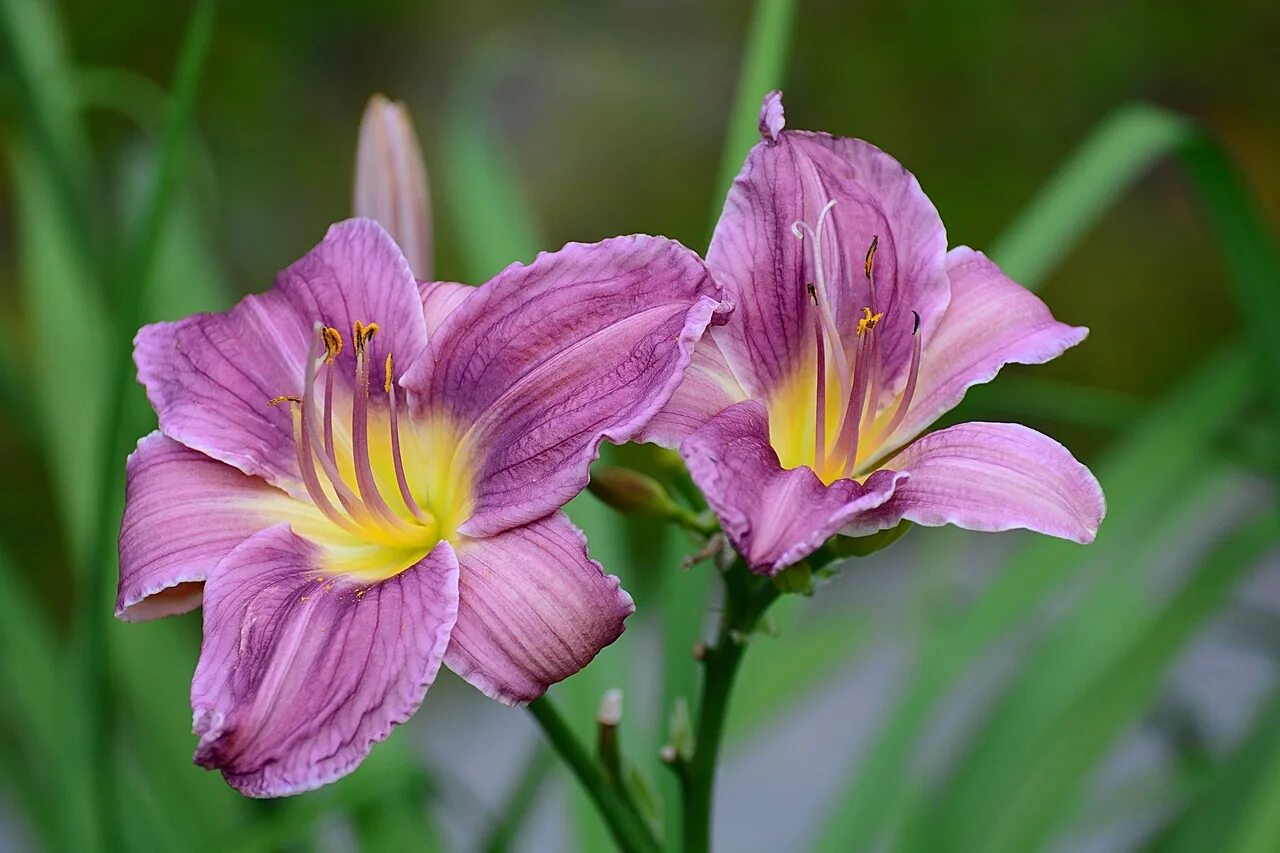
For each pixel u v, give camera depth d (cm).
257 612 88
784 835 164
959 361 91
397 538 91
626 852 93
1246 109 212
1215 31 216
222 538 90
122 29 206
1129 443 115
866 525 88
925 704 108
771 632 92
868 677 188
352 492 92
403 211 97
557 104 223
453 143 115
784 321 90
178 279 112
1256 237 104
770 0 101
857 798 107
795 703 123
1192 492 112
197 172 148
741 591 92
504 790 171
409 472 92
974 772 107
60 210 109
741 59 225
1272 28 216
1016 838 105
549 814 166
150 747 109
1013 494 87
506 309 89
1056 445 88
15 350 149
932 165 211
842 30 219
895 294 91
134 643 110
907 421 91
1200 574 111
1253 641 136
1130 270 207
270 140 210
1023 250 104
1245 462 111
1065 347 91
